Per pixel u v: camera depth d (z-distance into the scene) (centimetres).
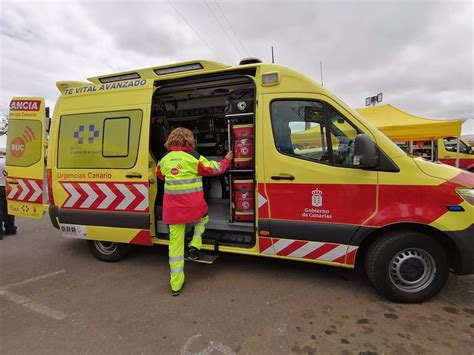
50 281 365
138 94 372
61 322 275
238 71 338
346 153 301
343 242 299
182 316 279
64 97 411
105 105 384
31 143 428
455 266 288
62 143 404
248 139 355
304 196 309
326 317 272
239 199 374
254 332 253
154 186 381
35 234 585
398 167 285
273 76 320
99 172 383
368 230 290
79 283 357
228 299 309
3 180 551
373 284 300
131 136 368
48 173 412
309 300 303
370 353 224
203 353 229
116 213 380
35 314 290
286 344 237
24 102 434
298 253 319
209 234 392
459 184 277
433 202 276
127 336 252
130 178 368
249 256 427
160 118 445
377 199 288
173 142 336
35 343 246
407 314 274
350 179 294
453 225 273
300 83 316
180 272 324
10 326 271
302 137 312
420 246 283
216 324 266
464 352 223
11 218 576
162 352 231
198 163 325
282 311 284
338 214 299
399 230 291
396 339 239
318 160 306
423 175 281
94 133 387
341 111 303
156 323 269
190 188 324
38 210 429
